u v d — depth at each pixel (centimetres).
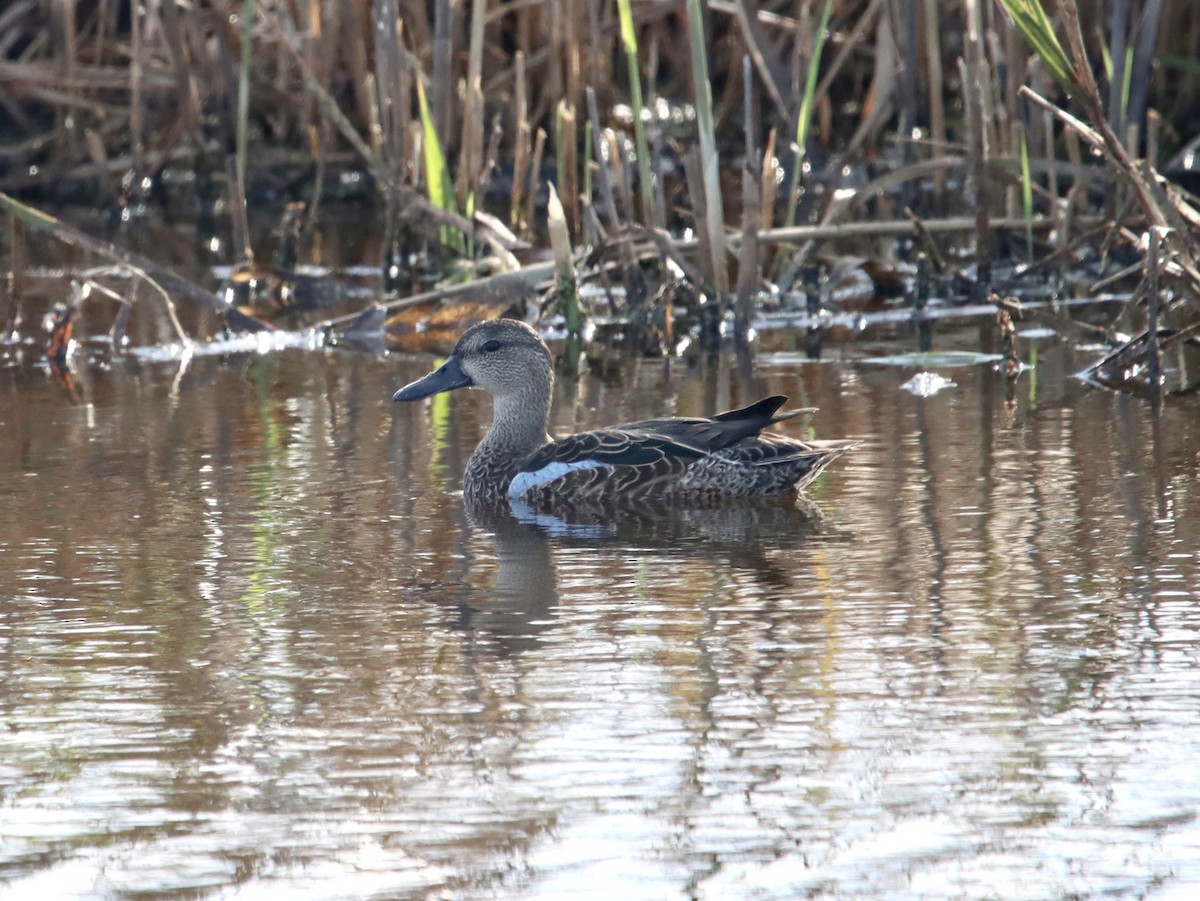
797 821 696
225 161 2409
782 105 2198
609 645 895
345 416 1510
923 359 1694
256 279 2147
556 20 2311
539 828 695
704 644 892
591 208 2044
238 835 694
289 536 1122
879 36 2281
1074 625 907
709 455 1212
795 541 1091
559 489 1230
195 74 2747
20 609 967
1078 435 1345
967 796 712
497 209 2522
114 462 1329
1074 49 1459
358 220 2652
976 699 809
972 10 1927
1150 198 1538
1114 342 1694
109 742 781
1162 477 1208
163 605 973
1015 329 1769
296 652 893
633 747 764
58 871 670
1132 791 714
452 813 708
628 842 682
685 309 1989
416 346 1869
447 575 1030
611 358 1772
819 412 1462
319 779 741
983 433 1362
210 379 1684
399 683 846
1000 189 2175
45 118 2903
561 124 2158
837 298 2061
